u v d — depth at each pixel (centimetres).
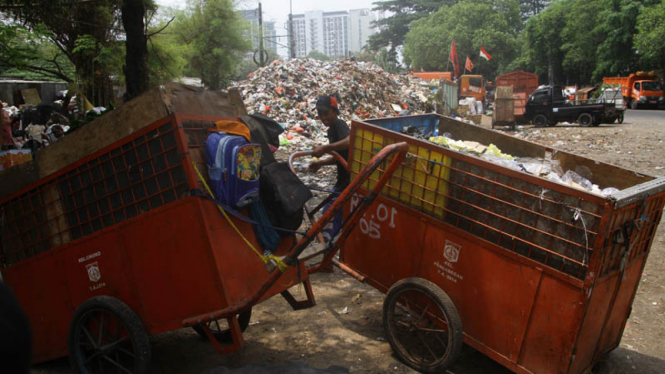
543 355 317
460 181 351
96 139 337
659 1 3847
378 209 405
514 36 6322
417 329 374
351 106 2206
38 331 382
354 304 480
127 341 348
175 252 322
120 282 345
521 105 2492
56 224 363
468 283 351
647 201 324
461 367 376
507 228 329
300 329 429
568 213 300
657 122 2531
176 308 330
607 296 321
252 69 5178
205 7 2842
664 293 511
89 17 1377
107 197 340
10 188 375
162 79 1620
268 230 360
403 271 394
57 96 2236
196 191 307
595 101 2306
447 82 2598
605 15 4219
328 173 1062
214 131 342
